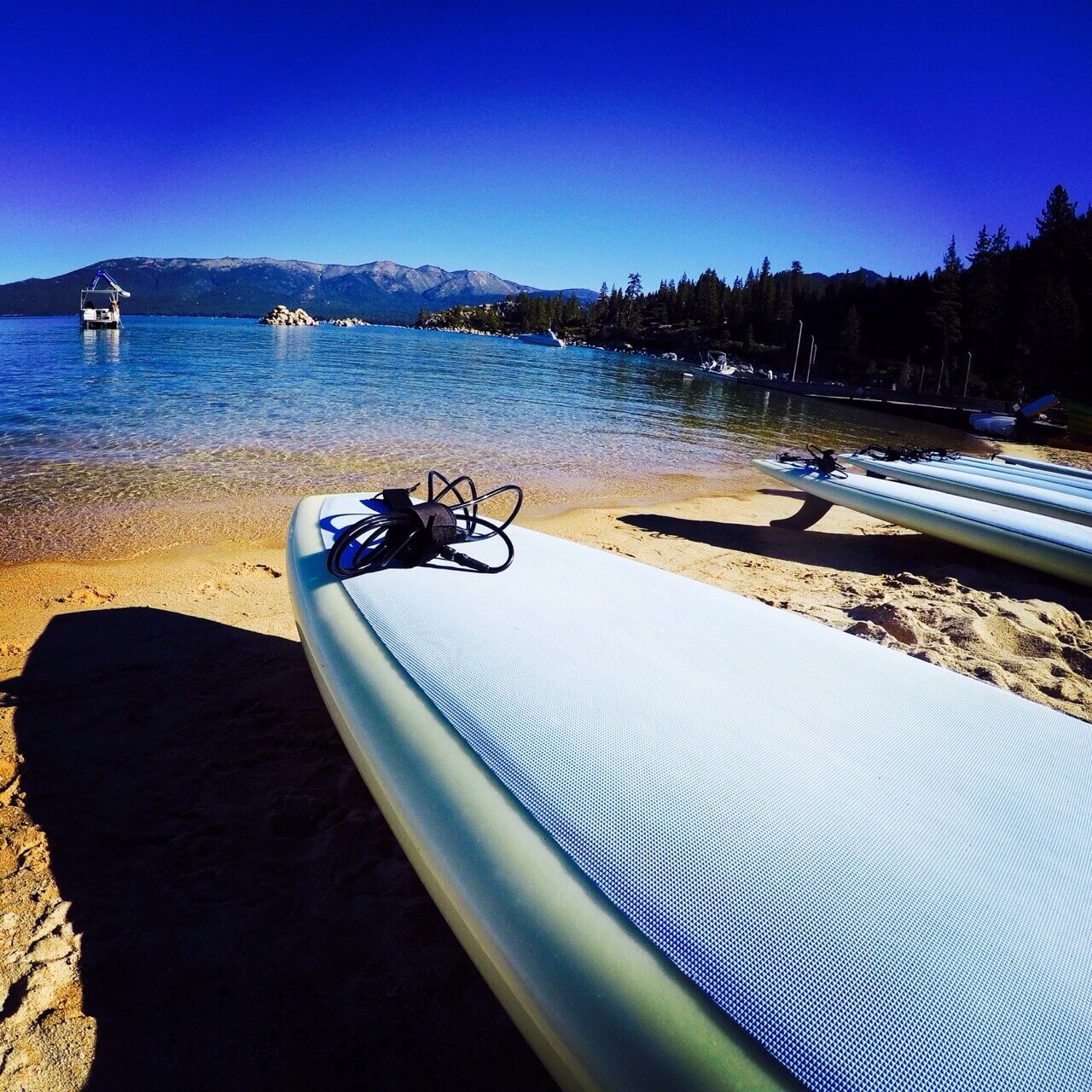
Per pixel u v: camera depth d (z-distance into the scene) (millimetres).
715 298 108375
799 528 6770
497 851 1188
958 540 5227
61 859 1982
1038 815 1290
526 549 2713
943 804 1293
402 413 13383
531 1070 1514
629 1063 884
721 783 1293
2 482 6488
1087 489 6707
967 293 71375
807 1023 873
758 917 1013
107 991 1602
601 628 1965
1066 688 3229
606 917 1037
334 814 2277
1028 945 985
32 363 21266
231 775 2445
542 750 1392
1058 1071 821
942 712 1640
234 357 27484
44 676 3041
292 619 3842
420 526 2400
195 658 3311
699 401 23172
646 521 6762
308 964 1729
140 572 4453
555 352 71188
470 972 1738
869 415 25906
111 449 8297
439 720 1531
